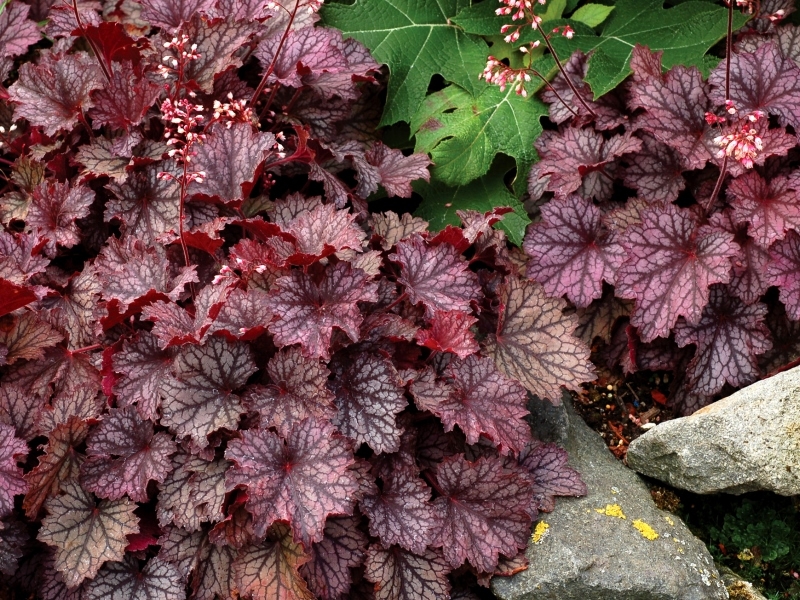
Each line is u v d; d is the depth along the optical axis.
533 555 0.94
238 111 1.05
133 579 0.91
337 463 0.88
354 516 0.93
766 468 0.95
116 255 0.98
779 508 1.03
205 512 0.90
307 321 0.91
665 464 1.00
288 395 0.92
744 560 1.01
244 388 0.93
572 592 0.92
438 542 0.93
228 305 0.92
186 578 0.91
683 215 1.03
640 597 0.92
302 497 0.88
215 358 0.92
